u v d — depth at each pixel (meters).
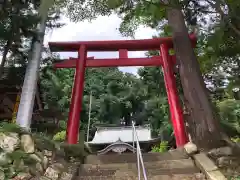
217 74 12.21
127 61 10.64
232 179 5.19
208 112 7.12
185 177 5.60
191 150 6.59
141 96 33.09
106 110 34.72
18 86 10.12
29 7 7.17
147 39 10.97
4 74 9.15
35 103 13.95
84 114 33.66
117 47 10.92
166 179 5.56
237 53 8.39
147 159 6.60
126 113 35.34
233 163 5.80
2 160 4.64
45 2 6.79
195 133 7.01
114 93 36.88
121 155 6.77
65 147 6.65
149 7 8.55
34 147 5.40
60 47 10.59
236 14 6.48
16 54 7.87
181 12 9.02
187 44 8.41
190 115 7.35
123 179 5.71
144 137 21.34
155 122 22.47
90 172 6.10
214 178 5.18
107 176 5.86
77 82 9.83
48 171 5.36
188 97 7.55
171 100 9.63
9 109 12.09
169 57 10.66
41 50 8.19
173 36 8.81
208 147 6.62
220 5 6.77
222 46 8.41
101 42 10.78
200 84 7.67
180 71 8.16
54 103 14.20
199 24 8.20
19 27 7.00
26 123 7.18
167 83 10.11
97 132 23.70
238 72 9.16
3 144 4.85
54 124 13.36
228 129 10.63
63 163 5.99
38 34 7.66
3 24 6.72
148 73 19.02
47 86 13.63
